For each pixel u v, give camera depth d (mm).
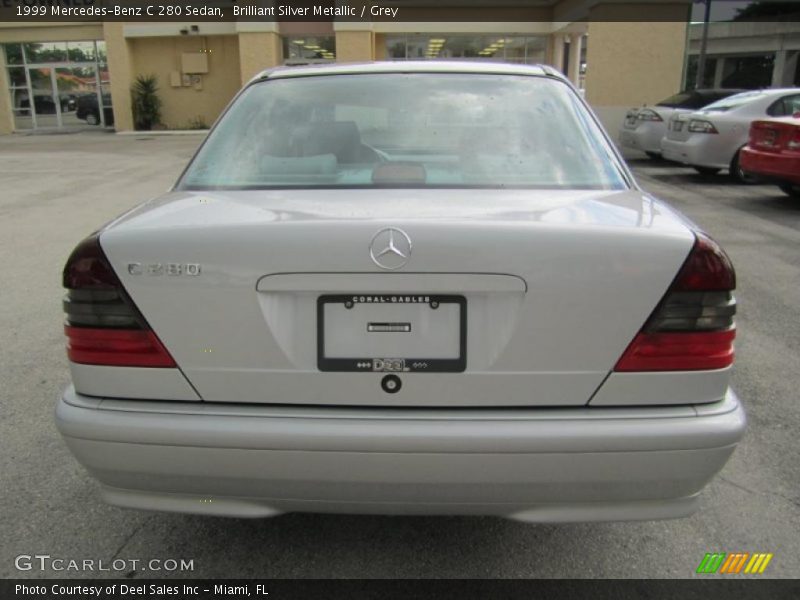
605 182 2363
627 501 1888
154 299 1862
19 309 4953
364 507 1902
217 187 2385
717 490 2742
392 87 2736
